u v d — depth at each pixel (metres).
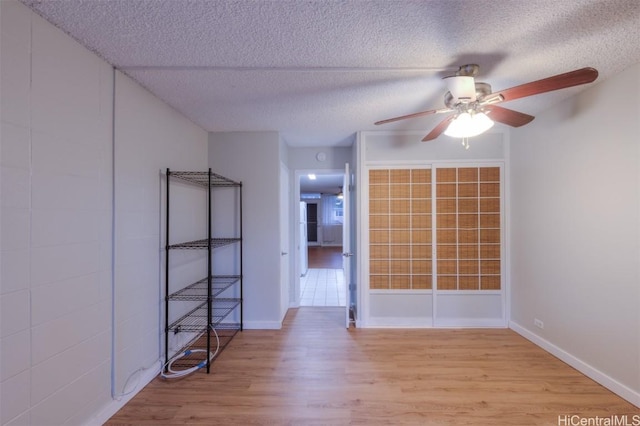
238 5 1.33
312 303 4.31
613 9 1.35
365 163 3.31
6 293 1.24
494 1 1.30
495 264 3.24
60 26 1.47
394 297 3.32
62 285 1.49
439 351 2.69
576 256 2.33
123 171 1.94
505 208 3.21
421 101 2.43
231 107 2.56
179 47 1.67
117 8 1.34
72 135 1.56
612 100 2.02
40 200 1.38
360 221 3.32
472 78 1.70
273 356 2.61
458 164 3.26
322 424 1.76
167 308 2.38
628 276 1.92
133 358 2.03
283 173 3.68
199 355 2.63
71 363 1.54
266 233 3.28
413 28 1.50
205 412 1.87
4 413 1.24
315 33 1.54
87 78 1.67
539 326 2.76
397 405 1.93
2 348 1.22
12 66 1.27
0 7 1.23
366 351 2.70
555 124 2.54
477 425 1.75
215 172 3.29
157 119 2.34
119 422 1.78
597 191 2.14
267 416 1.83
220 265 3.29
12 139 1.26
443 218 3.29
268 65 1.87
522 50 1.69
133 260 2.04
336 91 2.24
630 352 1.91
